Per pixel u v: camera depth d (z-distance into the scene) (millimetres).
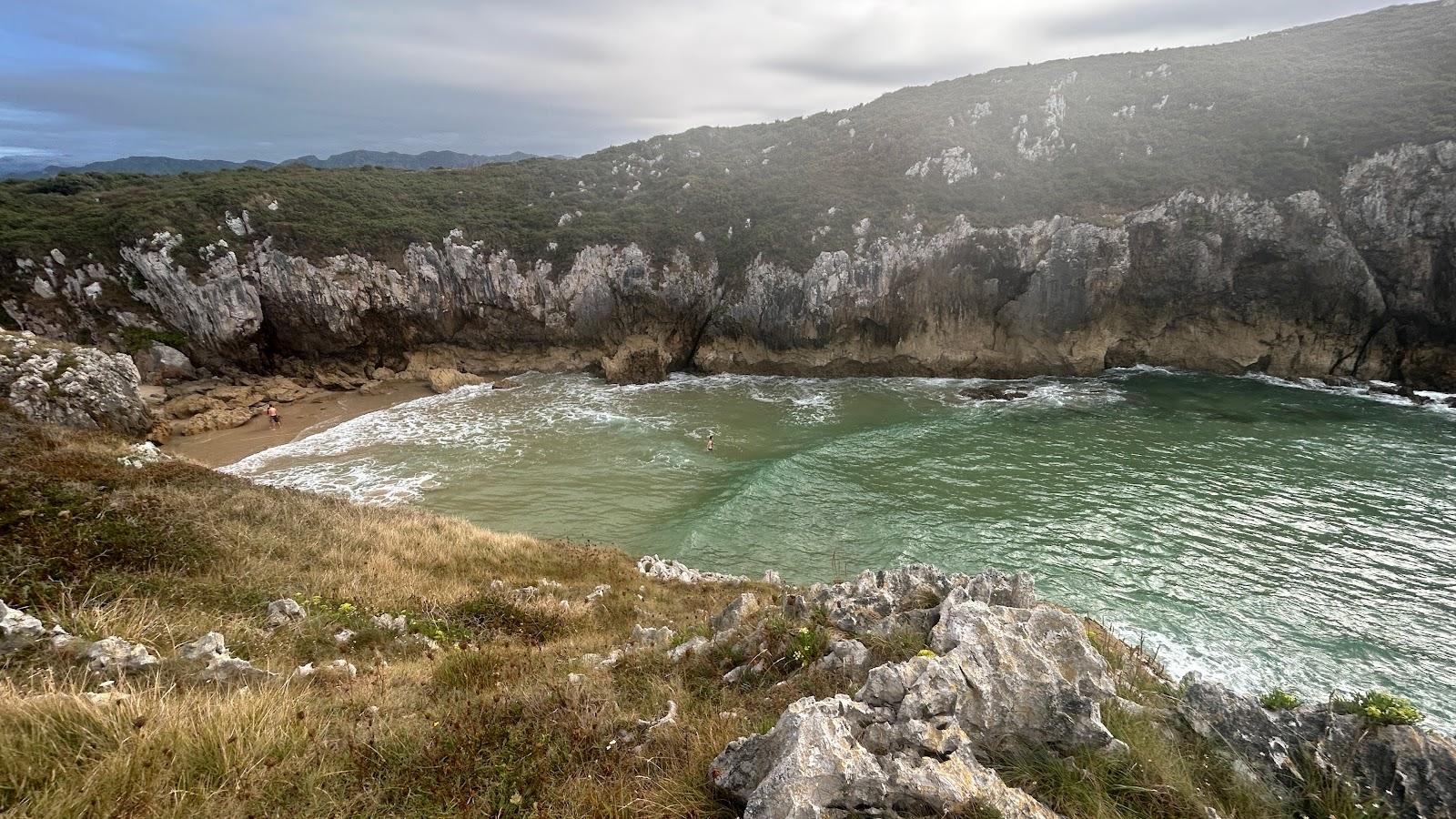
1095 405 42938
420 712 7250
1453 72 45875
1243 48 62844
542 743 6223
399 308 52688
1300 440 35344
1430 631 20016
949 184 56375
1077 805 4676
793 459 34344
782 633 8297
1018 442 36469
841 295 52125
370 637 11398
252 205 51500
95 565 11438
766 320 53625
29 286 43625
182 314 46594
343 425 41188
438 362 54938
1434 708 17219
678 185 66688
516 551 19734
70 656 7238
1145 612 21312
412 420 42312
